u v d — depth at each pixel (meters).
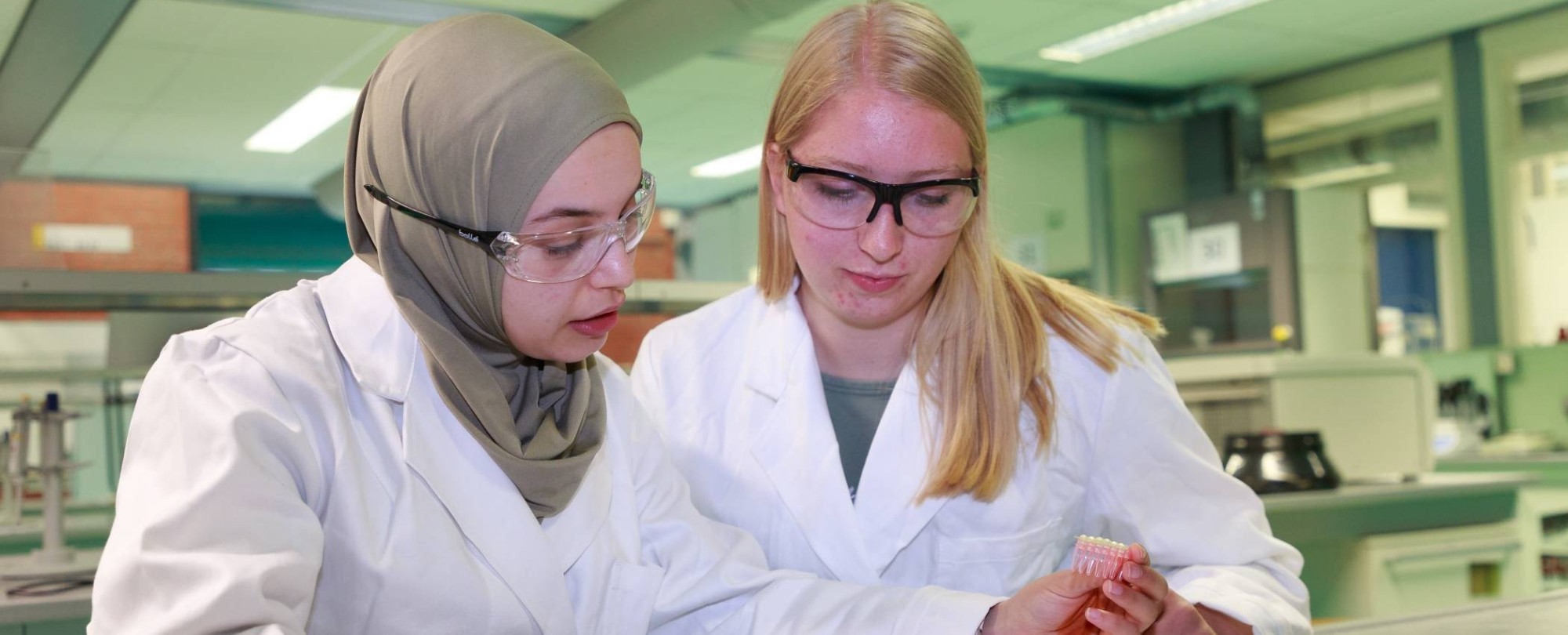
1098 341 1.29
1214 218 5.84
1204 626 1.03
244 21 5.34
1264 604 1.15
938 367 1.26
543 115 0.87
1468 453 5.06
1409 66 6.40
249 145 7.87
